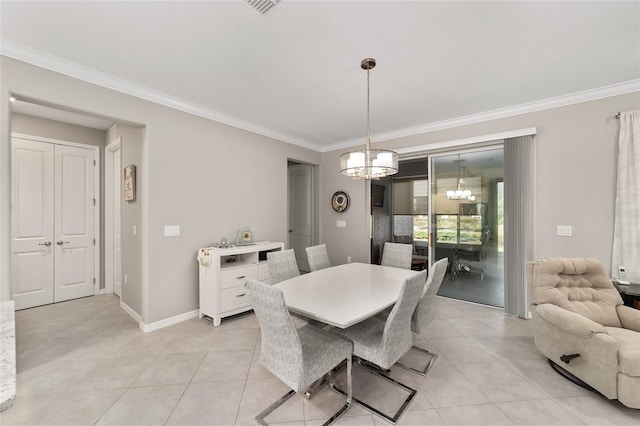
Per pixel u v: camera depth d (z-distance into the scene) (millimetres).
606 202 2719
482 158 3533
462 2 1575
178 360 2248
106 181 4090
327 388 1925
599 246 2748
